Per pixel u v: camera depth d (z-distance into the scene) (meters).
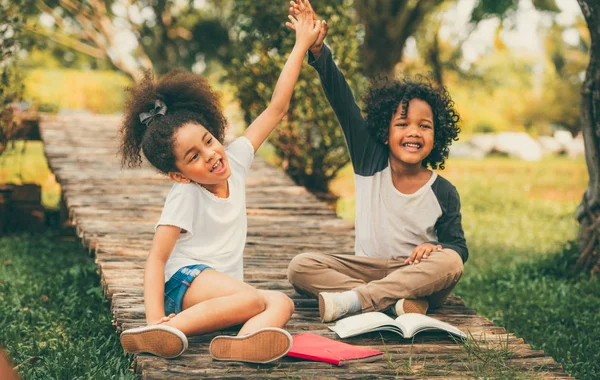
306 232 5.46
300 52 3.72
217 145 3.21
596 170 5.79
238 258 3.36
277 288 4.13
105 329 4.18
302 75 8.06
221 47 16.05
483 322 3.68
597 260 5.89
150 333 2.92
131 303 3.69
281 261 4.68
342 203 10.79
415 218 3.71
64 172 7.31
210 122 3.40
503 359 3.17
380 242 3.77
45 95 19.27
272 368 2.97
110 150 8.57
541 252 7.48
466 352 3.24
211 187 3.29
